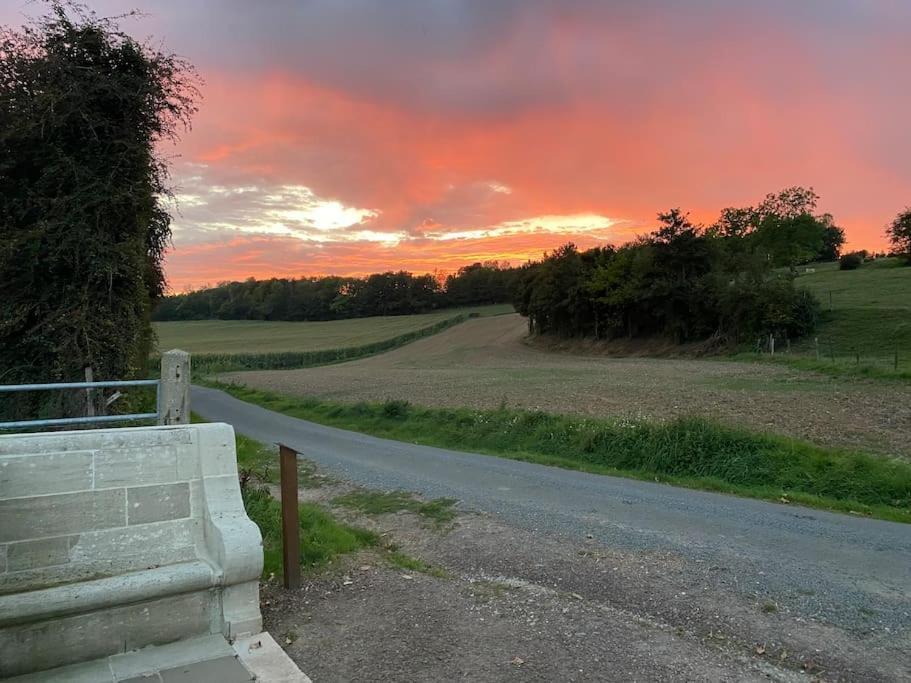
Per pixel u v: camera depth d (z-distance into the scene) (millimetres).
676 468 11820
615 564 6168
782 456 11219
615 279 59812
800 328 44875
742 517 8188
